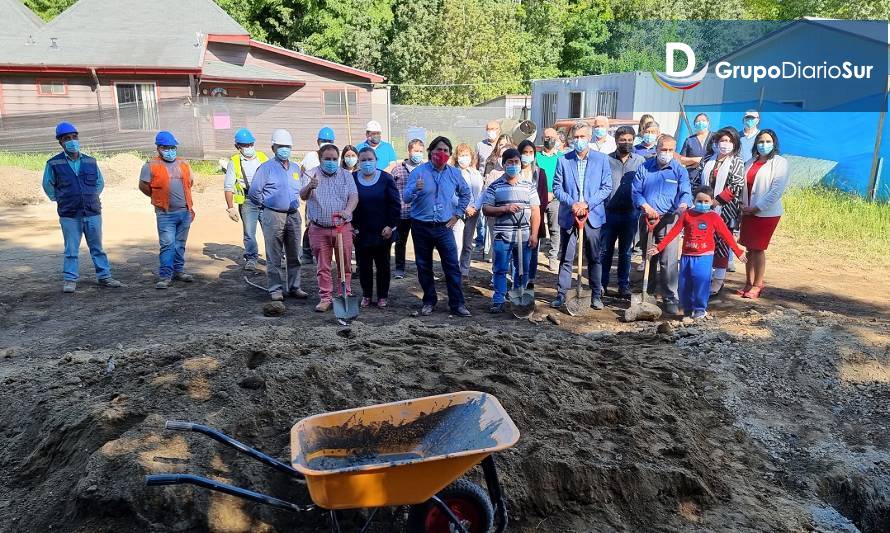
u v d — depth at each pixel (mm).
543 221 9180
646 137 10289
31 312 8797
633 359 6918
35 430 5176
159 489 4172
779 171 9062
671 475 4930
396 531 4301
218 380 5270
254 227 11016
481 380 5547
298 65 29359
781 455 5660
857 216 14734
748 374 6863
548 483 4742
